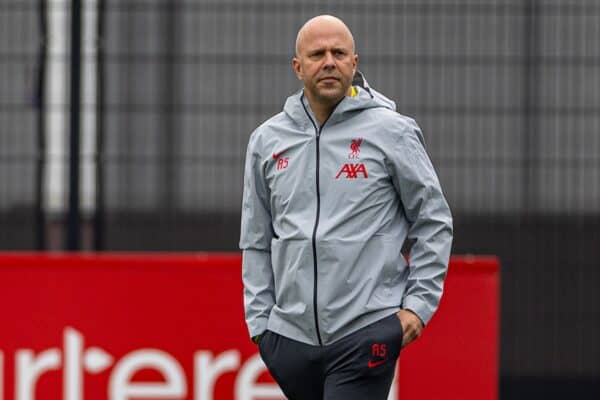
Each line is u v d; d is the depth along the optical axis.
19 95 29.33
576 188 29.61
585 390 29.95
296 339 16.17
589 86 29.55
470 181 29.58
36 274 23.06
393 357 15.97
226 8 29.47
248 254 16.97
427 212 16.06
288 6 29.47
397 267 16.09
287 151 16.16
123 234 29.33
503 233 29.64
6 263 23.05
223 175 29.47
